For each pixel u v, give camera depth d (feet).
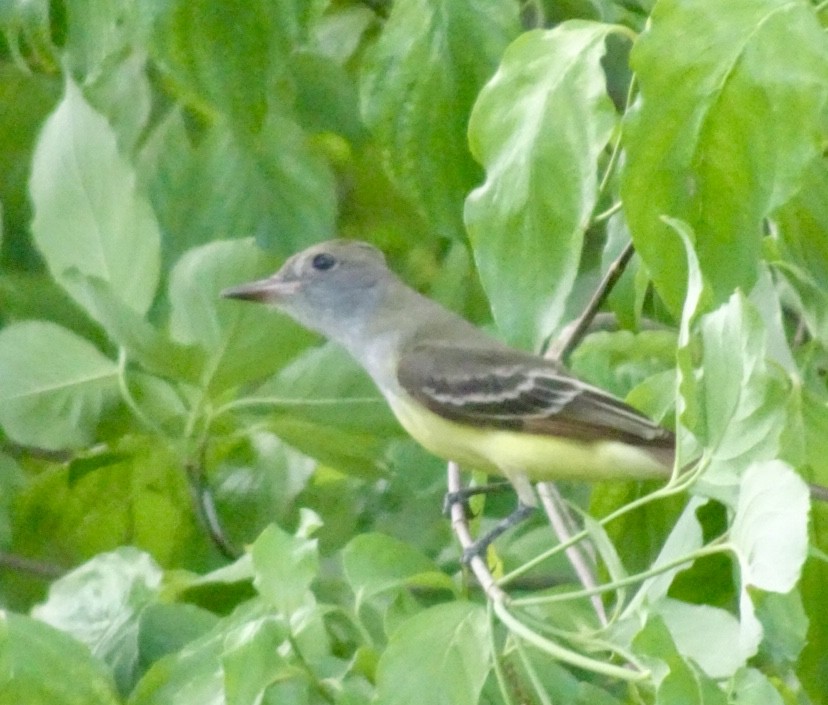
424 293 48.65
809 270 31.17
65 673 25.52
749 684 22.63
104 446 36.11
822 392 32.17
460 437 37.47
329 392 33.91
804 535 22.20
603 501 36.99
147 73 41.50
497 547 38.34
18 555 38.55
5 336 33.50
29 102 43.32
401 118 31.81
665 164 26.25
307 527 25.59
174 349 31.99
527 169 27.76
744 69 25.98
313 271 41.45
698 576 33.45
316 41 42.88
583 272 45.52
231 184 38.96
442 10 31.53
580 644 25.20
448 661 24.68
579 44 28.02
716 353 24.47
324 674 25.38
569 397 36.17
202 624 28.55
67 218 32.07
